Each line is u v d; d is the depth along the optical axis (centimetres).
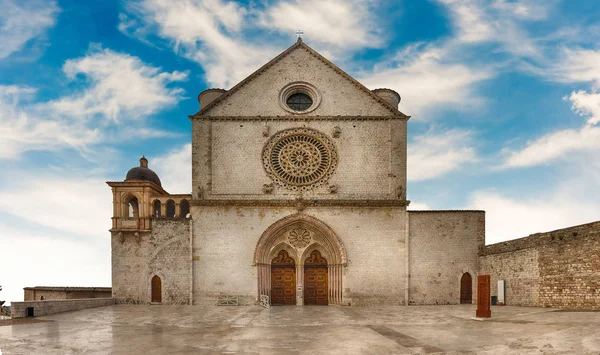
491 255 3719
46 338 2102
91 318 2900
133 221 3950
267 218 3900
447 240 3872
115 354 1730
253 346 1861
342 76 4159
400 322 2572
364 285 3791
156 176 4491
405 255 3831
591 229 2759
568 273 2909
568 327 2011
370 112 4097
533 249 3209
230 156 4025
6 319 2880
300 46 4203
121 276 3875
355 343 1888
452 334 2058
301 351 1741
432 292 3794
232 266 3822
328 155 4031
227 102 4094
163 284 3819
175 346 1883
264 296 3706
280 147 4078
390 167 3994
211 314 3097
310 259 3966
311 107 4103
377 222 3888
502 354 1573
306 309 3453
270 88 4131
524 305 3284
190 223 3884
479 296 2631
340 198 3962
